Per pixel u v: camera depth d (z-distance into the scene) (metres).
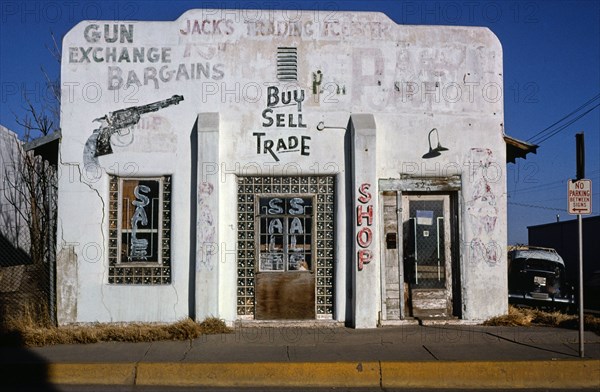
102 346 9.55
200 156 10.79
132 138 11.06
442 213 11.39
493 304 11.14
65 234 10.94
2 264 15.40
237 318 11.04
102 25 11.19
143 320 10.85
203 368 8.37
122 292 10.88
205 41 11.21
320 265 11.16
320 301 11.13
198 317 10.63
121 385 8.30
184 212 10.96
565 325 10.96
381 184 11.15
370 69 11.27
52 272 10.95
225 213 10.95
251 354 8.95
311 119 11.16
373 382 8.34
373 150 10.84
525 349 9.20
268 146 11.09
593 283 16.92
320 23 11.30
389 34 11.33
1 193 15.48
